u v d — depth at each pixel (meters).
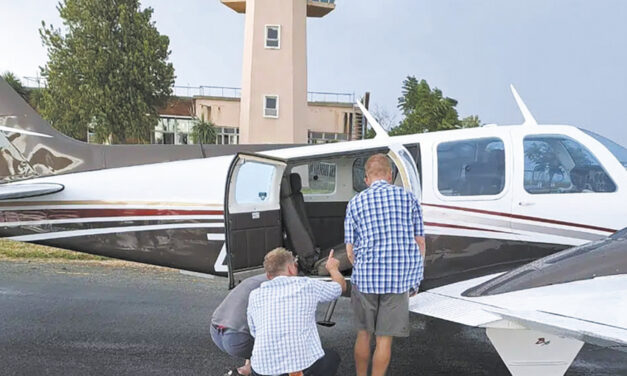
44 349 3.98
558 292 2.93
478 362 3.89
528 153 3.97
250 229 3.82
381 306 2.90
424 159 3.91
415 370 3.72
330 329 4.55
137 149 4.88
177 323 4.62
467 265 3.92
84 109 24.17
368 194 2.88
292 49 21.42
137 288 5.78
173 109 33.03
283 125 21.38
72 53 24.50
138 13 24.92
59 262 6.96
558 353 3.01
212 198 4.07
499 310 2.85
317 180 4.86
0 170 4.57
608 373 3.65
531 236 3.92
